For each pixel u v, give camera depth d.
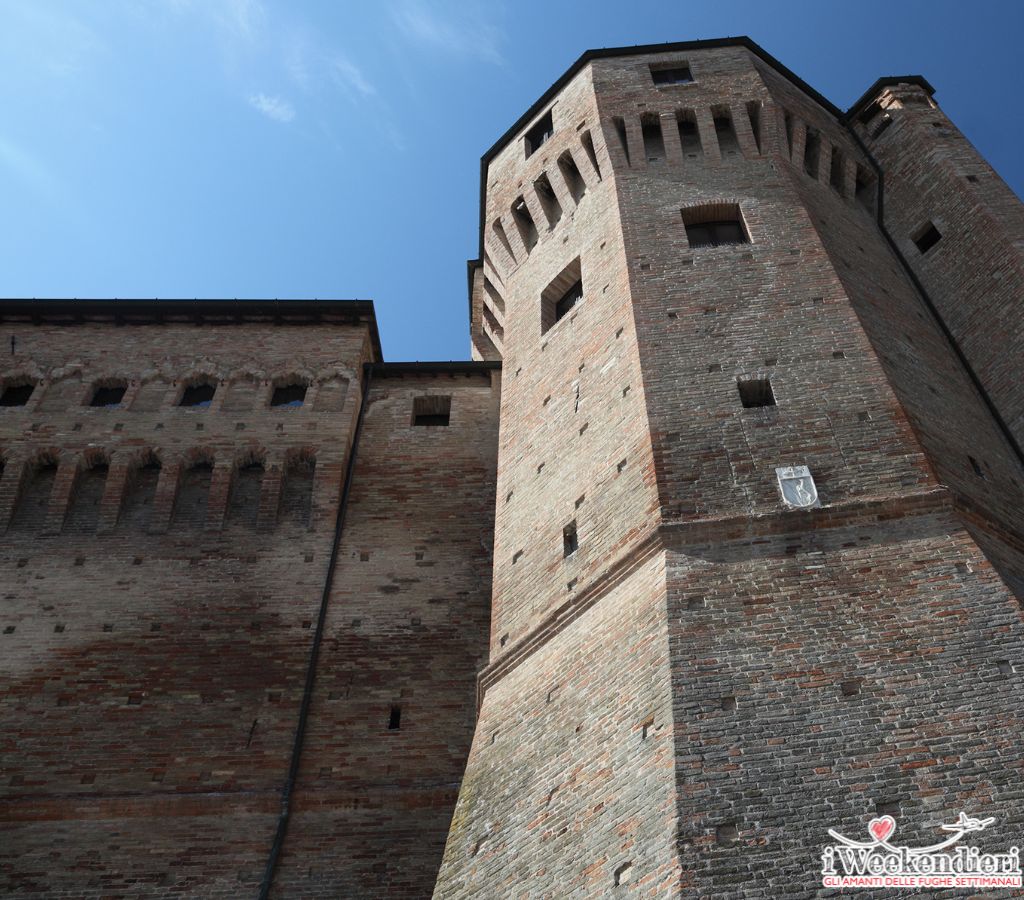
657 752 13.91
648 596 16.72
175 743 22.03
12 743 22.03
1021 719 13.20
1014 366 24.84
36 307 33.41
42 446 29.05
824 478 17.97
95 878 19.50
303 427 29.58
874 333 22.23
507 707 18.06
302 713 22.50
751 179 28.06
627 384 21.72
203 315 33.78
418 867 19.66
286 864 19.67
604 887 12.92
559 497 21.38
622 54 34.84
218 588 25.47
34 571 25.98
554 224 30.98
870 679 14.23
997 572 15.58
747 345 21.61
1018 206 29.08
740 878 11.90
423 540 26.92
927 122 33.69
